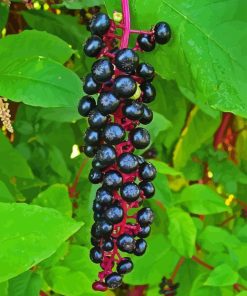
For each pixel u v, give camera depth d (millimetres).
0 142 435
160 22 283
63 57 364
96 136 261
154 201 526
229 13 290
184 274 527
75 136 529
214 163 623
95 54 265
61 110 427
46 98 311
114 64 257
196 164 627
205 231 500
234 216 662
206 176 639
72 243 459
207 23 292
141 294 633
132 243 266
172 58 303
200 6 294
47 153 493
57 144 510
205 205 505
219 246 495
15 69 315
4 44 351
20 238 245
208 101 288
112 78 255
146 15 302
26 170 440
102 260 276
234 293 487
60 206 428
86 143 263
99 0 382
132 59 252
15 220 246
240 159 690
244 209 658
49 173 504
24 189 506
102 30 267
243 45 286
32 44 356
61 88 313
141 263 488
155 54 307
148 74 265
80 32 480
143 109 261
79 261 420
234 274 447
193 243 477
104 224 265
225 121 655
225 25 289
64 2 383
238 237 528
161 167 485
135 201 268
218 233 496
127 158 256
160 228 541
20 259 242
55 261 398
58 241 245
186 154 607
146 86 270
